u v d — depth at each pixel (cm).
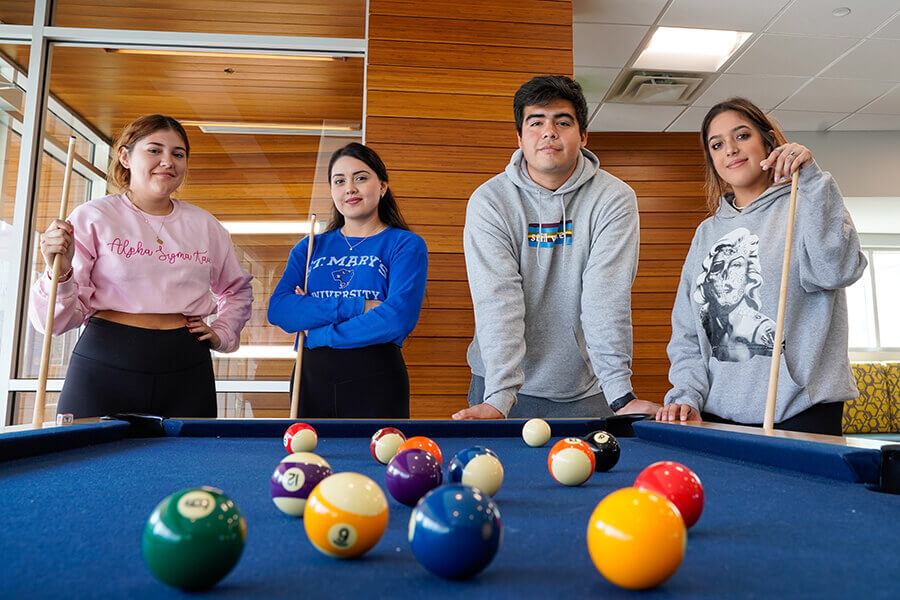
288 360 311
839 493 84
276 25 331
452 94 327
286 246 323
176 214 207
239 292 228
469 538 49
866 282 628
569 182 202
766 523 69
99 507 76
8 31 323
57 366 302
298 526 69
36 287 183
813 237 160
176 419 150
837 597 46
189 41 327
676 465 68
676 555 47
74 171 324
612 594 47
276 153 330
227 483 93
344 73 334
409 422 152
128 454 121
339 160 216
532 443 136
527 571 53
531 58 333
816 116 495
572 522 71
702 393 182
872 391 453
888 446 85
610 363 182
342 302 201
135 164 198
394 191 318
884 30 370
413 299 202
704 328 187
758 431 118
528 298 206
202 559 46
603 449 102
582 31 373
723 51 396
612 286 188
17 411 298
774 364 156
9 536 63
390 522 72
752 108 182
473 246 201
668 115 489
